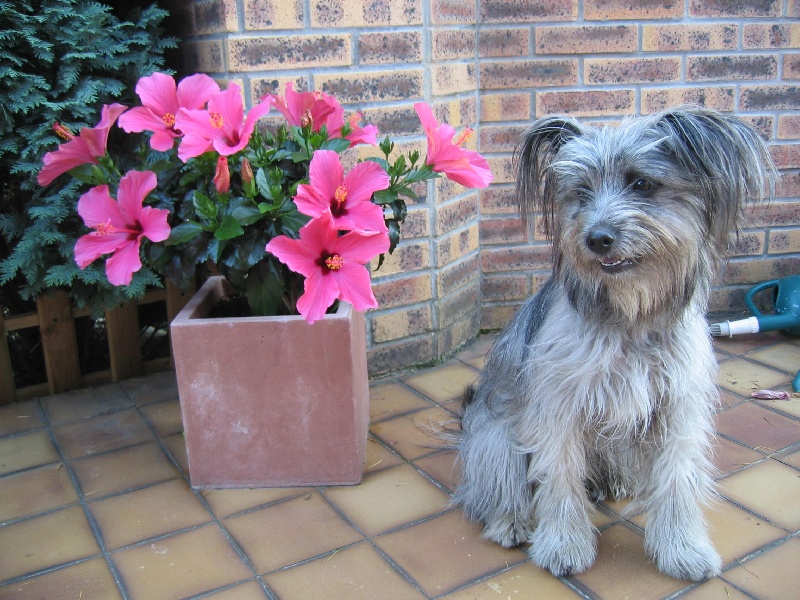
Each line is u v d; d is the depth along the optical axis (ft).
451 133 4.79
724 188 3.92
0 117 5.30
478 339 6.82
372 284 6.00
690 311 4.15
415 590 4.25
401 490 4.96
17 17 5.20
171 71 5.68
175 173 4.88
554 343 4.21
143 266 5.60
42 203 5.45
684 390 4.17
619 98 6.50
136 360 6.31
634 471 4.68
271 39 5.40
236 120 4.63
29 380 6.27
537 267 6.77
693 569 4.23
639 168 3.93
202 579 4.35
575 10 6.30
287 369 4.79
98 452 5.39
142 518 4.78
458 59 6.06
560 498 4.35
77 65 5.40
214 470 4.98
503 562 4.42
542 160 4.36
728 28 6.47
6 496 4.98
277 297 4.83
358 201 4.49
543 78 6.41
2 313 5.85
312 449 4.94
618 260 3.91
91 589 4.31
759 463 5.09
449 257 6.29
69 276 5.38
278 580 4.33
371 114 5.72
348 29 5.53
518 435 4.45
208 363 4.78
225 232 4.50
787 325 6.56
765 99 6.64
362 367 5.30
